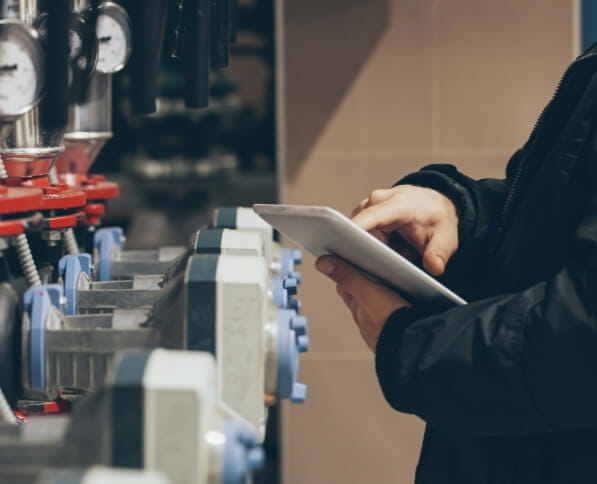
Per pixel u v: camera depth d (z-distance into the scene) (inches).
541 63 137.4
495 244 67.7
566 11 136.6
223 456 39.6
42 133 63.4
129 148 233.3
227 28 79.2
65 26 55.2
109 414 38.7
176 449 38.6
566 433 63.0
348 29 137.7
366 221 69.0
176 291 52.5
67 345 54.0
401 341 59.9
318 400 140.7
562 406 55.7
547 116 64.4
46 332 54.4
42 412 59.0
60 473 34.7
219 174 225.5
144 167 223.6
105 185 82.4
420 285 60.9
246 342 51.3
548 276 62.6
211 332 51.0
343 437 141.1
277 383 53.7
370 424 140.8
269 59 248.8
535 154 65.2
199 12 68.9
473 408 57.6
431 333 58.9
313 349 139.9
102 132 81.0
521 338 55.6
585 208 57.9
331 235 60.2
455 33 137.2
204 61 69.7
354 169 139.3
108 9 71.6
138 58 63.6
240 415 51.4
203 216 212.5
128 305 63.1
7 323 54.2
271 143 243.9
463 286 75.5
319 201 139.9
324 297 139.1
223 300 51.0
